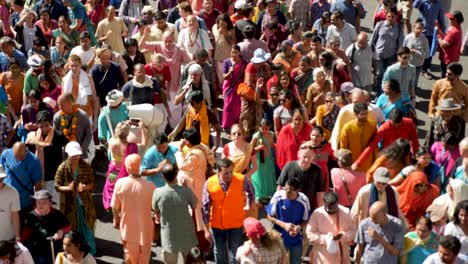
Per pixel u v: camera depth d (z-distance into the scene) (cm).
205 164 1398
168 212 1257
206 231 1316
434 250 1188
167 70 1802
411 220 1309
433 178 1387
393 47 2042
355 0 2253
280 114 1573
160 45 1900
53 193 1484
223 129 1889
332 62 1764
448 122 1534
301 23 2270
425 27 2216
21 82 1764
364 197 1251
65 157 1496
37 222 1286
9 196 1298
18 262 1202
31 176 1386
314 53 1873
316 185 1324
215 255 1309
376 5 2773
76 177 1338
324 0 2255
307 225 1248
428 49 2055
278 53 1875
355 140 1462
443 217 1269
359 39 1902
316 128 1391
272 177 1534
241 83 1753
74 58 1667
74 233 1184
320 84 1697
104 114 1570
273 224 1301
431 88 2180
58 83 1770
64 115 1505
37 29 2108
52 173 1487
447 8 2383
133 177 1298
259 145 1506
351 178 1344
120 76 1772
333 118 1594
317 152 1395
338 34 2062
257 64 1714
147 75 1705
